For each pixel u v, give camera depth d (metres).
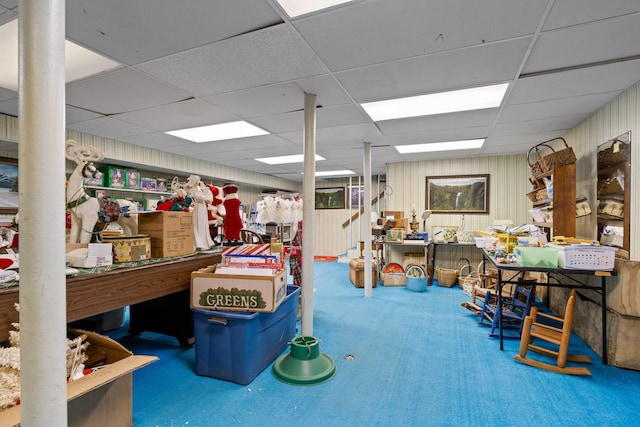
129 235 2.34
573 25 1.84
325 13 1.74
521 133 4.25
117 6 1.68
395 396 2.14
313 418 1.91
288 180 9.40
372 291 5.21
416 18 1.78
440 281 5.61
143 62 2.32
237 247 3.01
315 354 2.48
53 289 0.99
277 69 2.43
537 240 3.16
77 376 1.62
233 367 2.30
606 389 2.23
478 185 5.95
